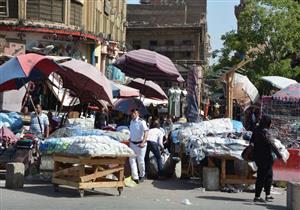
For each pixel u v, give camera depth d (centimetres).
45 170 1377
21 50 3131
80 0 3491
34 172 1435
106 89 1552
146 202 1136
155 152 1558
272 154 1230
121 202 1118
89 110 2644
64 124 1808
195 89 1950
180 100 3678
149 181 1505
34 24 3156
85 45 3588
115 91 2256
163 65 1791
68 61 1562
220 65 4062
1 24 3119
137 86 2542
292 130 1586
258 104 2719
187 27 8188
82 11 3578
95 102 1931
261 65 3869
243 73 3853
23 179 1248
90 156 1145
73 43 3362
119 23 5481
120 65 1914
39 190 1224
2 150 1414
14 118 1769
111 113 2625
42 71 1546
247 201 1226
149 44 8344
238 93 2556
